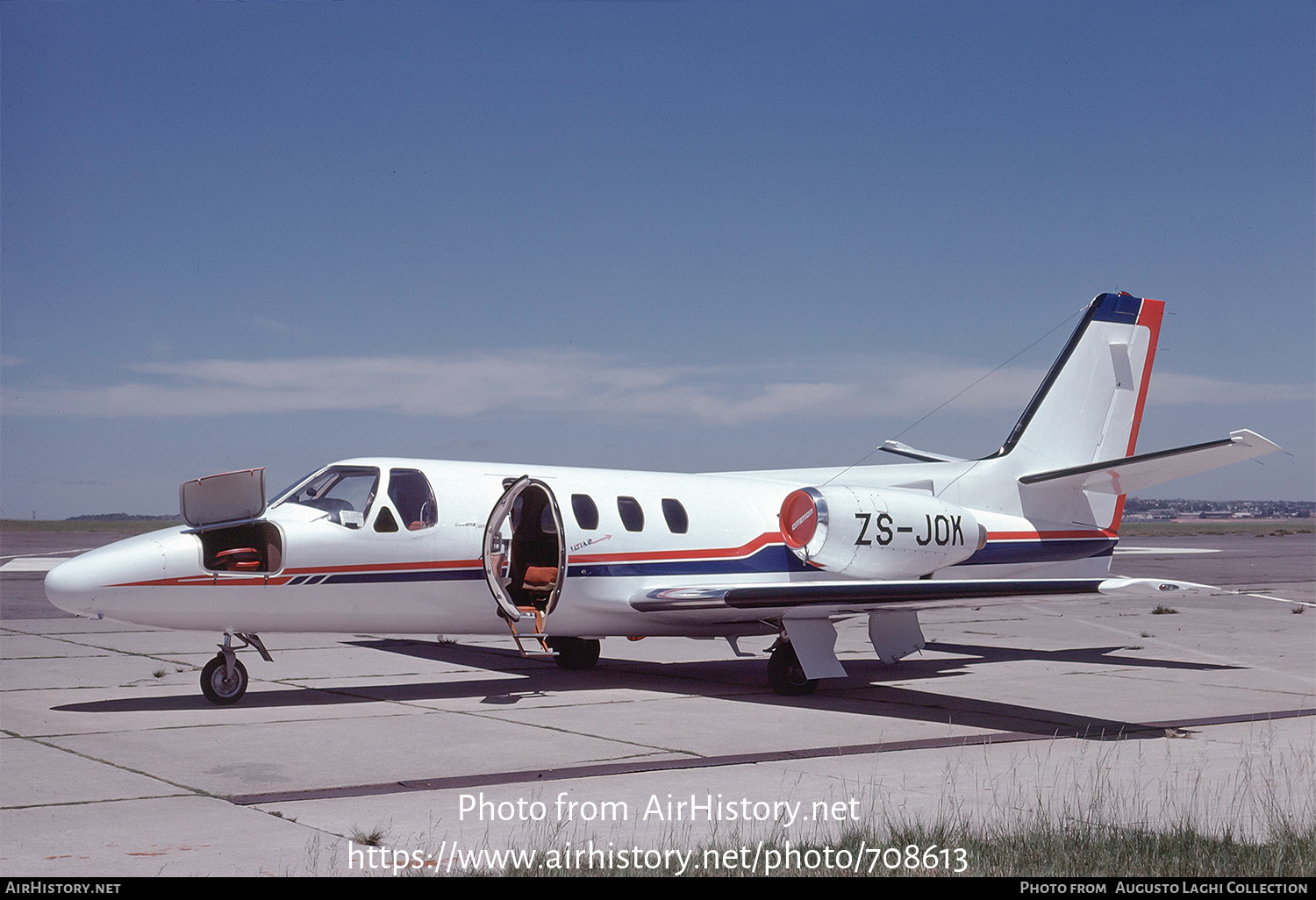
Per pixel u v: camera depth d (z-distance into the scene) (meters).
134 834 6.26
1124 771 8.37
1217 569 39.12
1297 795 7.58
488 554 11.75
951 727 10.27
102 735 9.35
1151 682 13.66
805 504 13.27
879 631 14.24
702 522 13.53
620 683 13.27
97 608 10.26
